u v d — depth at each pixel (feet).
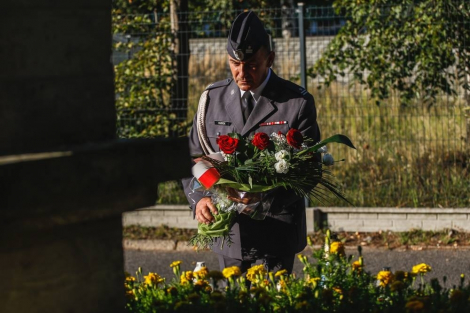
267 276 13.65
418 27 27.32
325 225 25.98
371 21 27.76
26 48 7.13
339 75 30.91
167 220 26.94
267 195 13.17
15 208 6.51
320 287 12.01
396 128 28.66
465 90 27.86
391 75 27.94
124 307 7.89
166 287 12.64
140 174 7.50
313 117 13.88
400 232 25.52
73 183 6.86
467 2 26.96
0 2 6.97
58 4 7.32
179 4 28.60
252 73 13.42
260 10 28.07
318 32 32.12
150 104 28.48
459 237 24.94
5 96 7.02
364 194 26.96
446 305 11.05
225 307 10.74
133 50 28.55
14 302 6.97
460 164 26.58
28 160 6.56
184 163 7.98
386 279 12.17
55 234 7.16
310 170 12.85
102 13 7.68
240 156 12.80
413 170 26.96
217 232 13.34
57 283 7.24
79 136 7.55
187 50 28.40
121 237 7.82
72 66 7.46
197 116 14.32
